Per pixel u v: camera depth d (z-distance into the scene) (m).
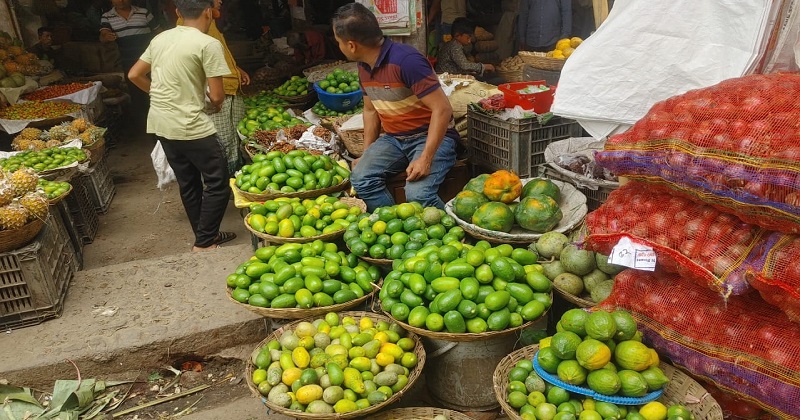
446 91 5.28
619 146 2.53
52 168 4.99
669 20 2.79
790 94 2.18
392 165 4.39
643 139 2.42
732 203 2.17
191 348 3.63
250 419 3.22
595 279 3.03
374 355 2.75
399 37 5.79
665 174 2.35
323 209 3.87
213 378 3.63
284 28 12.66
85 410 3.35
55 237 4.14
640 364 2.28
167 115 4.53
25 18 10.02
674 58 2.81
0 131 6.82
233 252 4.50
